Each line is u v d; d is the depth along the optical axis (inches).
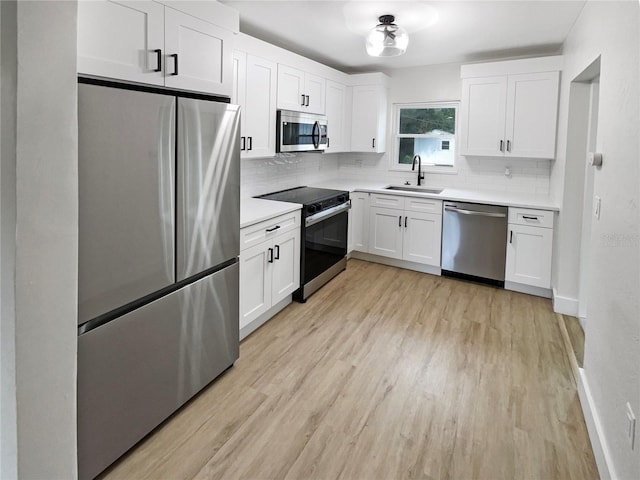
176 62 77.7
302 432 80.7
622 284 64.5
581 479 70.4
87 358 64.2
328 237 161.8
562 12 119.3
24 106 35.7
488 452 76.1
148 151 70.2
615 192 70.8
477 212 159.9
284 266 132.4
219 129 86.4
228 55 91.8
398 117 205.5
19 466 38.1
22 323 37.1
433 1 113.0
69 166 40.1
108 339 67.3
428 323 130.1
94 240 62.9
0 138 35.5
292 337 119.4
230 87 93.2
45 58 37.1
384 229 184.7
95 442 66.8
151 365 76.5
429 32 139.7
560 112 149.6
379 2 114.1
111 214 65.1
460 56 173.8
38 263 38.0
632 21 65.1
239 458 73.8
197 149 81.1
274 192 168.7
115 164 64.8
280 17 127.0
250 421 83.5
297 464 72.7
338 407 88.4
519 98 159.0
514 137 161.8
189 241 81.7
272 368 103.0
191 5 80.7
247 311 114.5
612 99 75.2
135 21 69.8
